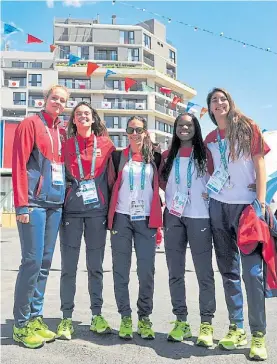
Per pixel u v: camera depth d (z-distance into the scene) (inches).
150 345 132.3
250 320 124.4
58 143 138.9
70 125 145.9
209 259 136.7
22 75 1941.4
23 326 132.9
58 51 2154.3
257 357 119.2
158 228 144.3
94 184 141.9
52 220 136.7
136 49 2223.2
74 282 143.5
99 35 2197.3
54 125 140.3
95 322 144.2
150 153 144.9
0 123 798.5
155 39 2330.2
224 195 131.6
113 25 2204.7
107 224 144.2
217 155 136.3
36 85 1923.0
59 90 139.6
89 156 142.7
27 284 131.9
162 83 2027.6
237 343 130.6
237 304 133.9
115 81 1956.2
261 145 129.0
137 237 141.6
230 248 133.6
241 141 128.6
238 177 130.8
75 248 142.7
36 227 131.7
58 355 123.0
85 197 140.0
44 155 134.3
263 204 126.6
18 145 130.8
